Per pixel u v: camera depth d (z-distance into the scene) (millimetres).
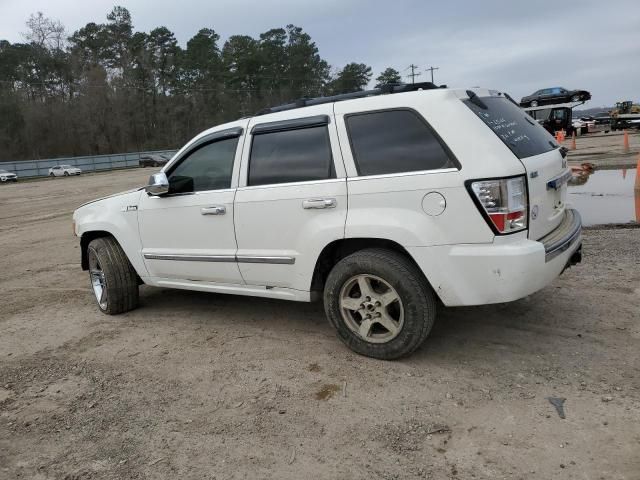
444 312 4789
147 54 88312
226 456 2967
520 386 3441
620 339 3973
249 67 88562
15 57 85688
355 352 4062
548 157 3877
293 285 4215
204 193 4629
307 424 3209
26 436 3324
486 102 3924
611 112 43656
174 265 4977
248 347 4406
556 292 5023
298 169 4094
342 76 89125
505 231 3375
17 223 15070
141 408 3553
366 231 3707
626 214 8289
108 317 5496
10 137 78875
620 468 2625
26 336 5102
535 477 2611
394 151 3697
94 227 5504
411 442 2963
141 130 88062
